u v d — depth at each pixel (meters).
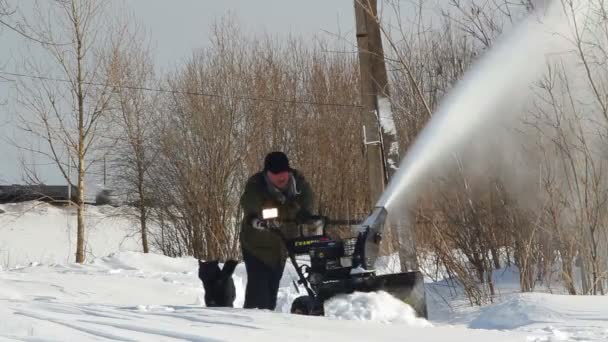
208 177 59.50
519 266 22.09
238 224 59.47
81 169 56.81
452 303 21.61
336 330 13.34
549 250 22.06
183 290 27.61
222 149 60.03
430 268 26.11
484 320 17.59
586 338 13.36
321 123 58.97
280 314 15.04
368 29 30.03
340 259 17.34
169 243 62.88
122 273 33.72
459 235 23.16
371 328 13.64
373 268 17.52
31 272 34.38
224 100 61.25
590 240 21.03
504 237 22.77
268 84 61.59
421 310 17.00
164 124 62.03
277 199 17.75
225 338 11.74
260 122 60.88
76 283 27.78
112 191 64.94
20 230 71.62
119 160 62.34
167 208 61.84
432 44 29.81
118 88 59.25
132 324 12.98
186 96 61.59
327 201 56.97
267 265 18.12
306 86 61.66
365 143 30.16
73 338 11.05
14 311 14.19
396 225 25.80
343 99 59.84
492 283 22.62
